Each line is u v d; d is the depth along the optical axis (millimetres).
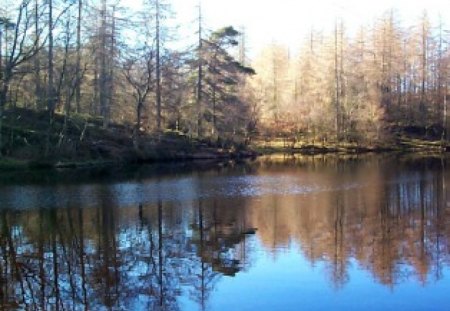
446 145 55656
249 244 13695
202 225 16062
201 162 39562
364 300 9602
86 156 36031
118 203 19969
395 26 64438
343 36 59188
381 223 15930
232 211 18250
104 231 15312
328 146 52500
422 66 64062
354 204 19266
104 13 39781
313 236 14445
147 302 9711
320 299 9672
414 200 19859
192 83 46531
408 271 11148
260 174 30219
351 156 45875
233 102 46719
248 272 11297
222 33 47125
